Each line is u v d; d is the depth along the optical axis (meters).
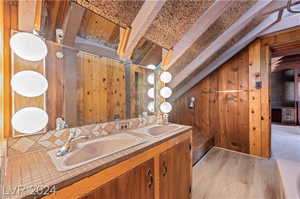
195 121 3.51
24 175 0.67
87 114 1.36
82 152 1.06
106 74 1.55
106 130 1.48
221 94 3.10
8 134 0.91
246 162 2.46
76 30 1.25
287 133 4.12
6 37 0.91
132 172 0.94
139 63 1.93
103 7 1.28
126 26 1.51
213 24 1.87
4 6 0.91
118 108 1.67
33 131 0.95
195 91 3.48
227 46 2.44
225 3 1.57
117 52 1.64
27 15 0.94
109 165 0.81
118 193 0.86
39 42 0.97
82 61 1.34
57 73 1.16
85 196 0.71
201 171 2.20
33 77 0.95
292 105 5.43
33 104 1.00
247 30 2.28
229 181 1.93
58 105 1.15
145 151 1.04
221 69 3.09
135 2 1.34
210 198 1.62
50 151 0.99
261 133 2.62
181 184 1.48
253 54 2.66
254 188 1.76
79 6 1.19
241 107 2.85
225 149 3.07
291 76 5.44
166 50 2.11
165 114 2.16
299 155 2.64
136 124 1.82
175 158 1.40
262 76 2.58
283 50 2.67
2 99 0.90
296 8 2.07
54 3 1.08
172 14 1.58
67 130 1.18
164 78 2.21
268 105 2.54
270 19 2.24
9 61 0.92
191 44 2.00
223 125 3.10
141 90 1.97
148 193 1.07
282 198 1.47
